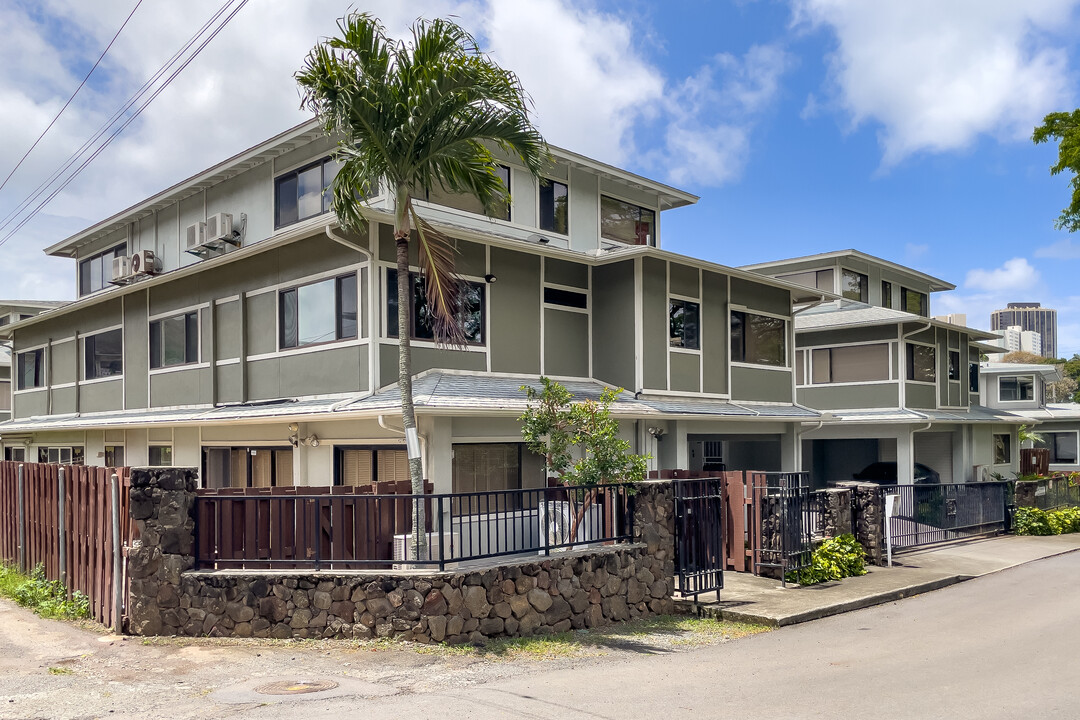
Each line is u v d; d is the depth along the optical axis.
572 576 9.56
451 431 12.99
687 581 10.80
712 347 18.47
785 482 12.40
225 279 16.81
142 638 8.47
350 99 9.53
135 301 19.92
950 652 8.62
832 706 6.56
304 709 6.21
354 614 8.46
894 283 33.50
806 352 27.36
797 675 7.60
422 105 9.73
